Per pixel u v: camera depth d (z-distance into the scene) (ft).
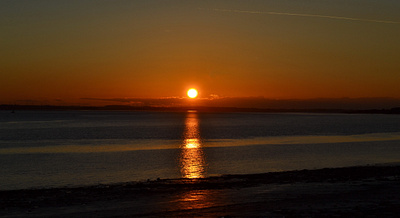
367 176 82.64
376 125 449.48
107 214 50.39
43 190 69.21
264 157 131.95
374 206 53.26
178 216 48.83
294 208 52.49
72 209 53.62
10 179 90.94
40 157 133.69
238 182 76.69
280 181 77.46
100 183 84.94
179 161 121.08
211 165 112.37
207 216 48.65
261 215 48.78
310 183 74.54
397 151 153.48
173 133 279.49
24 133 272.51
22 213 51.47
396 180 77.20
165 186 72.84
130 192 66.59
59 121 545.03
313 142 199.31
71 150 158.10
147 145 181.27
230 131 310.04
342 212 49.75
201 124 467.52
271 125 440.86
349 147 170.71
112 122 520.83
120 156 135.44
